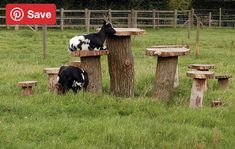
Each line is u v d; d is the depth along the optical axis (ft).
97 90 41.04
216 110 36.09
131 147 27.61
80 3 155.12
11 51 81.20
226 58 78.23
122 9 160.25
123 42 41.16
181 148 27.78
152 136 29.45
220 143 29.17
